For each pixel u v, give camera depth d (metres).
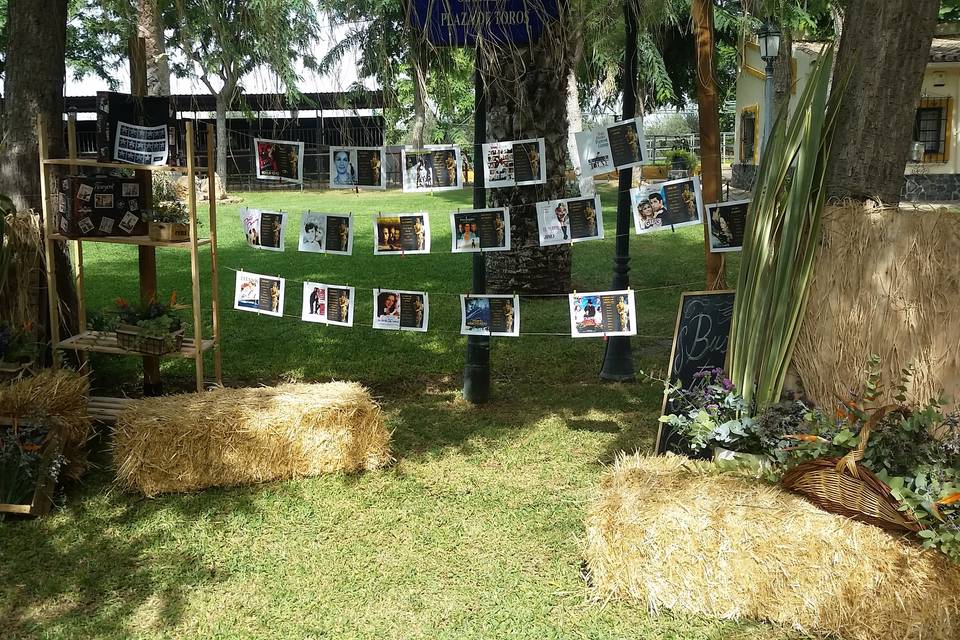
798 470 3.47
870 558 3.20
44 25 5.92
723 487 3.60
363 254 13.25
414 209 18.91
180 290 10.38
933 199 18.88
